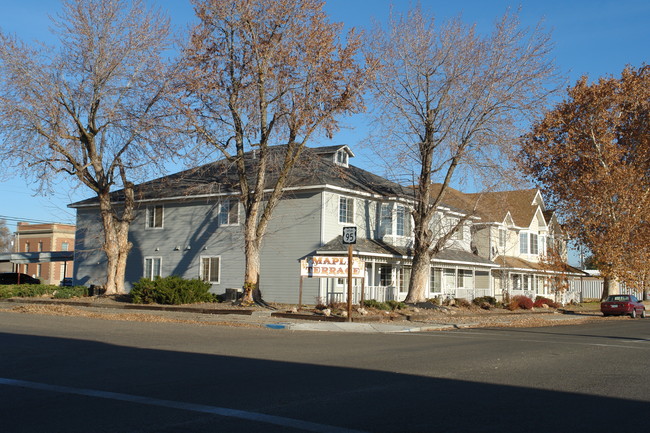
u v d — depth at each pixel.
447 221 38.00
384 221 35.84
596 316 37.31
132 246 37.97
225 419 6.93
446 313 29.56
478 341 17.34
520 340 17.92
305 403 7.88
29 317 22.84
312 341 16.34
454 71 28.70
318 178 32.09
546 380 10.05
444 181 31.11
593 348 15.77
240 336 17.28
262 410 7.44
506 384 9.58
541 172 45.88
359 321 23.81
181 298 28.77
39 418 6.94
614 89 42.72
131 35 30.06
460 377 10.21
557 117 44.09
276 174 33.53
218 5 25.95
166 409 7.45
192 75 26.45
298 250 32.19
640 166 41.50
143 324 20.77
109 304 29.17
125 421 6.80
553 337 19.44
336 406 7.71
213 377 9.91
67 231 67.62
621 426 6.89
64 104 29.70
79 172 31.03
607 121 43.25
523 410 7.63
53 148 29.52
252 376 10.05
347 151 36.28
